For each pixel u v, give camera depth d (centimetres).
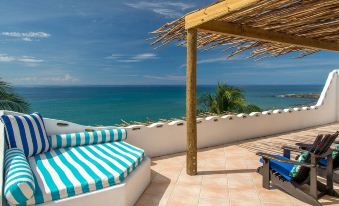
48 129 550
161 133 688
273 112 949
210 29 510
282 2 387
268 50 739
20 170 339
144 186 484
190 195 464
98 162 438
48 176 376
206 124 774
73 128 575
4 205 311
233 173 565
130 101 7150
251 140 862
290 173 439
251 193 470
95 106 6456
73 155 473
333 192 454
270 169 480
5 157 403
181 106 6494
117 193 381
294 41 627
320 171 480
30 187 317
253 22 521
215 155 696
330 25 529
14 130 451
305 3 404
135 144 646
